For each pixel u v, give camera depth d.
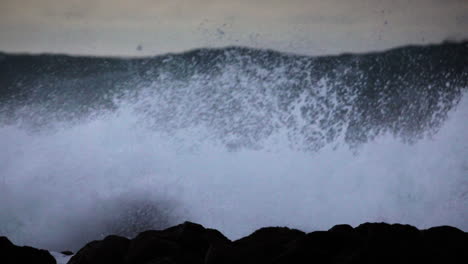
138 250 25.41
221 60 66.19
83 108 63.72
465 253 22.86
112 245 26.39
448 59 63.22
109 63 69.06
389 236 22.81
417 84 61.44
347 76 63.56
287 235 25.75
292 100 61.84
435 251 22.62
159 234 26.81
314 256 23.28
